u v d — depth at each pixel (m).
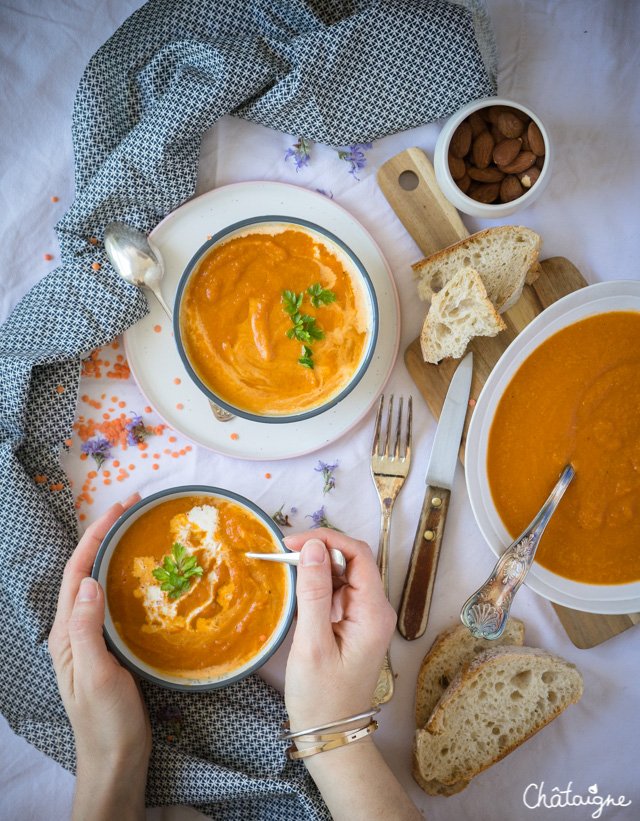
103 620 0.51
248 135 0.59
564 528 0.55
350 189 0.60
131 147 0.56
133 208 0.57
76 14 0.59
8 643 0.56
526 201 0.55
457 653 0.58
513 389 0.55
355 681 0.49
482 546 0.59
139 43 0.57
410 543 0.59
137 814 0.52
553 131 0.60
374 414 0.59
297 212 0.58
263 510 0.56
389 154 0.60
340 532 0.57
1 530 0.55
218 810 0.57
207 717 0.56
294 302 0.55
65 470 0.58
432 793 0.57
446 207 0.58
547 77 0.60
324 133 0.58
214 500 0.55
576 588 0.55
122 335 0.58
